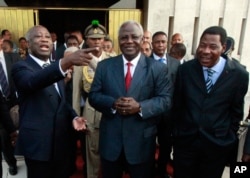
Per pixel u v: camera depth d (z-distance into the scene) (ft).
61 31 26.17
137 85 6.63
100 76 6.93
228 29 23.71
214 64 6.83
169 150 9.70
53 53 17.13
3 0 22.76
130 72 6.75
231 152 7.77
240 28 24.13
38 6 22.97
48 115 6.51
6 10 22.35
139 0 23.44
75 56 5.62
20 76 6.10
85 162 9.48
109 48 12.19
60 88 6.93
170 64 9.84
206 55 6.59
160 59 9.90
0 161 8.16
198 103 7.00
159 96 6.82
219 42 6.51
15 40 23.03
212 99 6.88
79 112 8.93
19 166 10.96
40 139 6.44
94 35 8.76
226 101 6.93
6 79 11.52
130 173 7.11
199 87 6.96
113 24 23.25
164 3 21.74
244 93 7.07
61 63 5.68
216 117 6.95
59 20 25.81
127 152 6.76
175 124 7.80
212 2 22.65
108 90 6.77
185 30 22.57
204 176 7.63
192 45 23.52
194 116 7.06
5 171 10.59
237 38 24.21
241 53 24.88
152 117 6.82
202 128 7.03
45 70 5.75
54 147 6.70
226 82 6.79
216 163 7.39
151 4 21.54
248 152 6.99
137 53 6.75
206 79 6.97
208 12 22.79
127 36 6.44
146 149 6.94
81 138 9.11
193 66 7.13
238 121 7.36
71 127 7.32
